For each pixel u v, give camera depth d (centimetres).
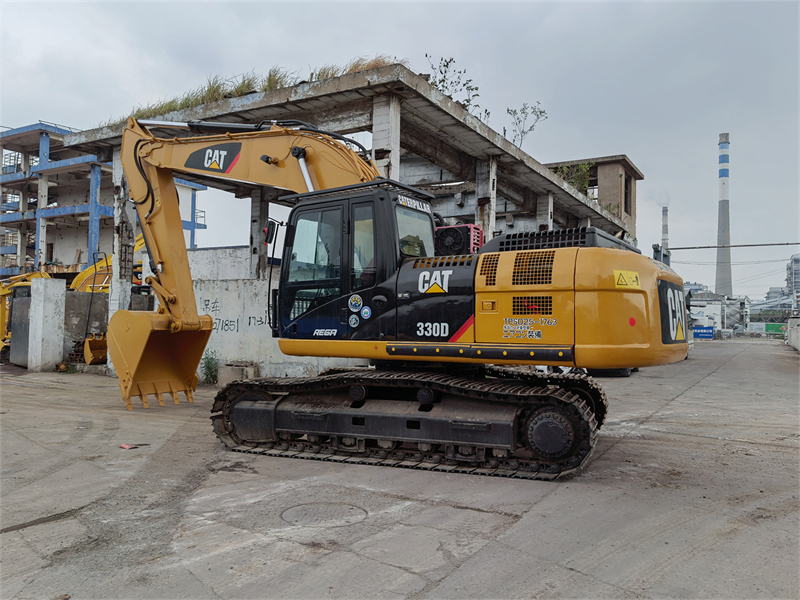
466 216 1961
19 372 1536
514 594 323
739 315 6091
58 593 323
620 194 2659
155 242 909
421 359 598
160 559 368
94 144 1469
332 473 576
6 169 4259
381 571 350
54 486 530
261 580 338
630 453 667
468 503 481
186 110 1243
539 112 1731
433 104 1074
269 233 662
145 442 717
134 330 909
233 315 1254
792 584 339
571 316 529
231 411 694
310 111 1145
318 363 1148
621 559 372
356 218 639
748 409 1002
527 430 556
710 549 390
